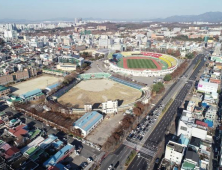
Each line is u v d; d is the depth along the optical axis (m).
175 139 192.12
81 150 178.38
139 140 192.38
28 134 197.88
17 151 167.25
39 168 155.38
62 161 163.50
